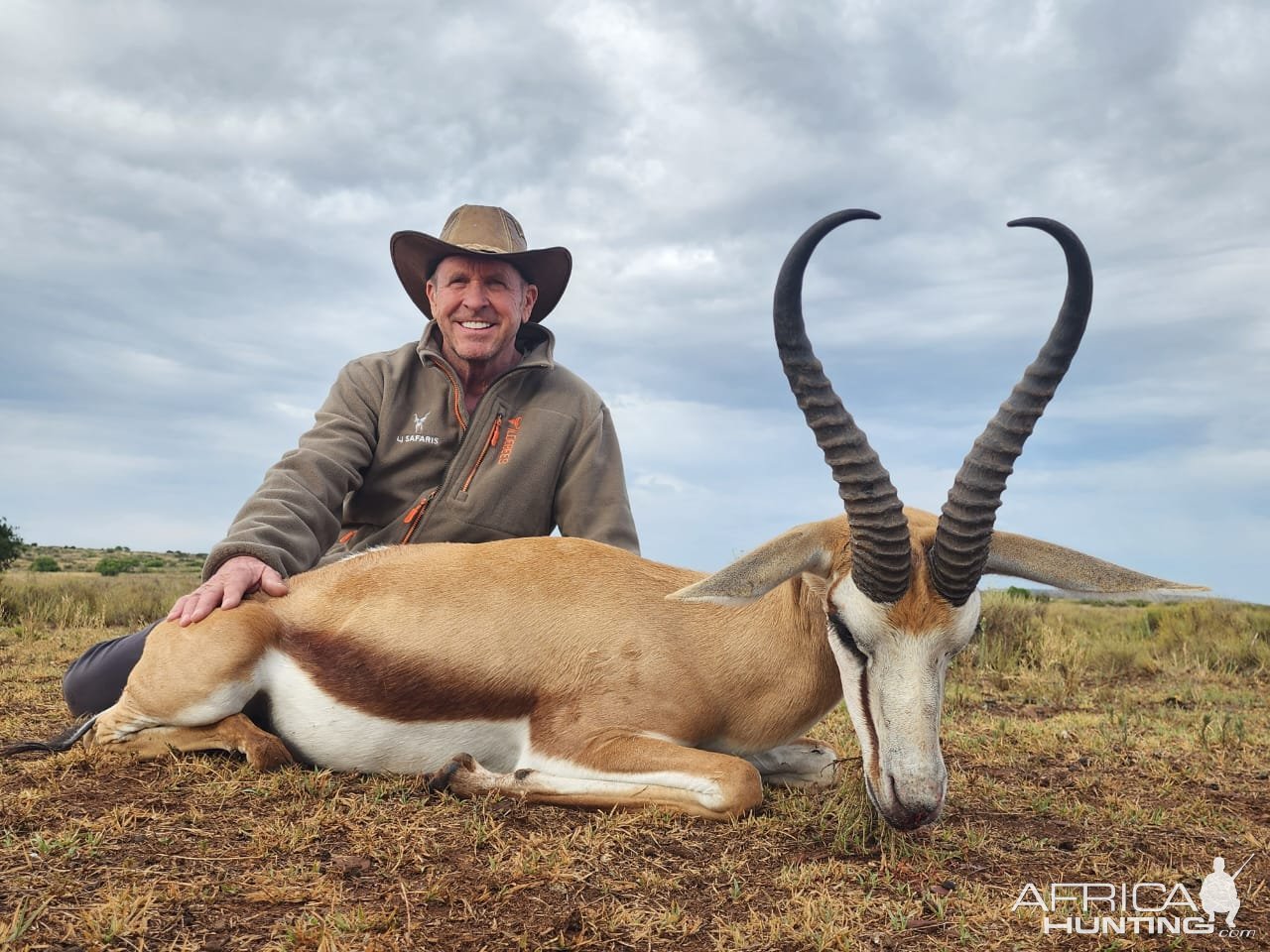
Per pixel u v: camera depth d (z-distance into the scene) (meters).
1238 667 3.48
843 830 1.07
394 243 1.76
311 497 1.52
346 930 0.80
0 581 4.16
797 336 1.03
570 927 0.83
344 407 1.71
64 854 0.93
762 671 1.21
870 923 0.87
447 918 0.83
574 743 1.16
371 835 1.01
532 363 1.77
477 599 1.25
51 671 2.12
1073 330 0.98
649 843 1.02
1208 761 1.67
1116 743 1.81
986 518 0.98
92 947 0.75
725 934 0.83
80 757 1.25
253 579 1.32
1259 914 0.94
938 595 1.01
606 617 1.23
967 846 1.09
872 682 1.03
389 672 1.22
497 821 1.07
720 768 1.10
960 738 1.79
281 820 1.04
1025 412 0.98
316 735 1.25
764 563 1.08
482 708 1.22
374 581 1.29
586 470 1.80
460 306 1.71
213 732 1.24
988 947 0.83
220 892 0.86
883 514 0.99
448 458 1.74
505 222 1.80
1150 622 4.83
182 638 1.23
